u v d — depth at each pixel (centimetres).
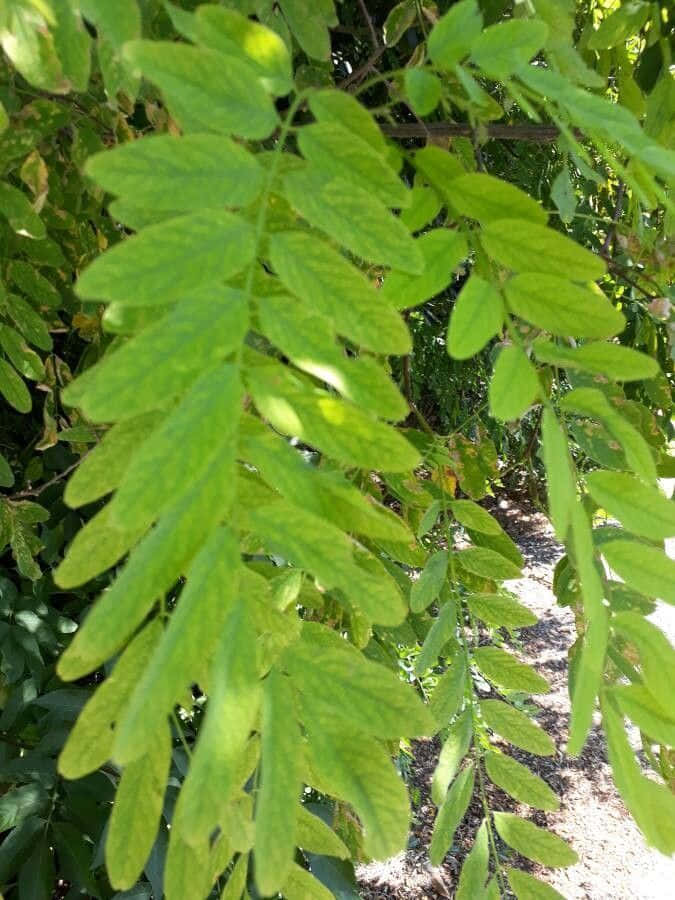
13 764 49
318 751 16
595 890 100
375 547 34
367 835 16
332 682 16
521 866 104
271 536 14
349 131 16
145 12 24
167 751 16
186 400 13
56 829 48
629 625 20
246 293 14
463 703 30
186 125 15
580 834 108
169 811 45
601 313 17
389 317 15
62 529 59
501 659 30
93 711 15
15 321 33
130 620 12
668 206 22
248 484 15
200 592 13
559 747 120
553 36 27
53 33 17
